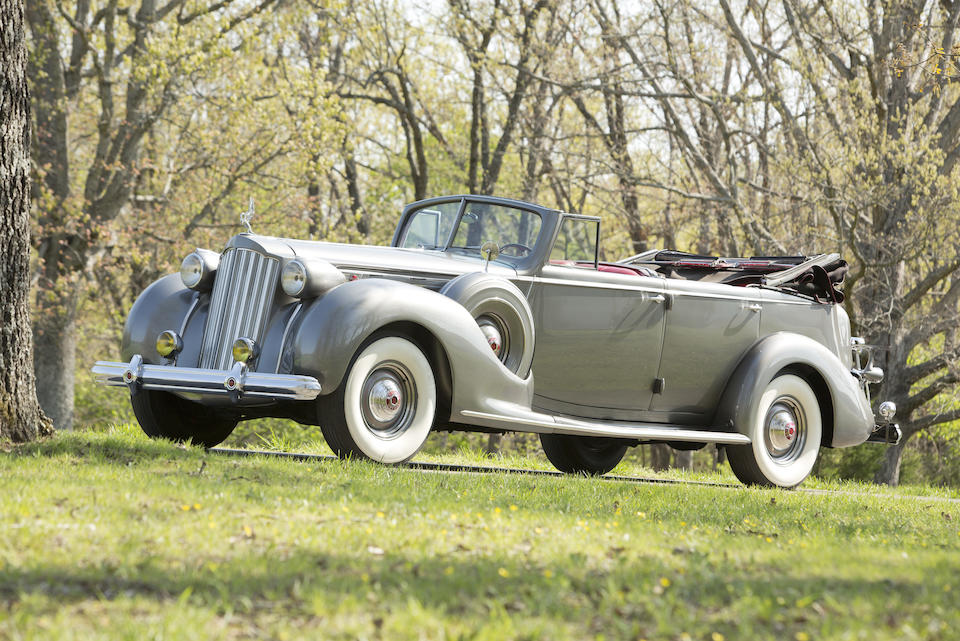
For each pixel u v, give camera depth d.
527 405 16.25
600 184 61.72
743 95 49.12
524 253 17.17
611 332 17.67
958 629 6.91
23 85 14.62
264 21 48.00
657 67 53.19
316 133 49.22
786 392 19.72
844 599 7.58
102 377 15.66
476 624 6.62
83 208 47.44
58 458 13.04
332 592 7.20
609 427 17.20
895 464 48.62
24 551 7.99
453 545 9.22
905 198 45.25
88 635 6.06
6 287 14.52
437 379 15.62
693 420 19.14
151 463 13.12
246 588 7.25
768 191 49.22
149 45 45.22
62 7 47.16
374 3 57.94
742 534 11.36
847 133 46.22
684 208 57.44
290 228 57.66
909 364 56.81
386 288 14.77
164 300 16.50
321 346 14.09
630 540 9.98
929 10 48.31
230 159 51.44
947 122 47.38
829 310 21.08
